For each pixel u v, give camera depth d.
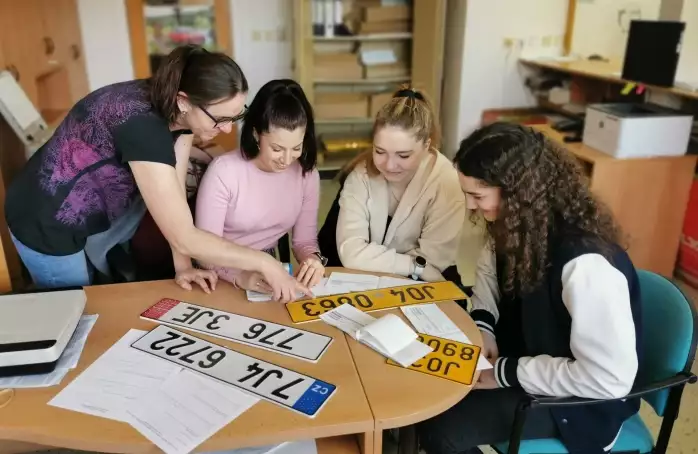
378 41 4.70
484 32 4.29
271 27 4.52
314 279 1.61
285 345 1.34
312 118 1.69
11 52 2.91
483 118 4.46
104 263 1.87
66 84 3.91
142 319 1.44
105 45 4.34
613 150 2.88
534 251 1.31
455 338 1.39
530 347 1.43
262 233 1.82
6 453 1.45
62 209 1.59
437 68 4.36
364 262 1.78
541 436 1.38
